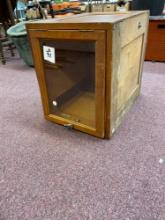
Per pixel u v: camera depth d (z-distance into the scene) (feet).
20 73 6.58
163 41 6.14
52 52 3.02
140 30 3.39
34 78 6.08
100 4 7.25
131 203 2.31
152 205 2.28
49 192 2.51
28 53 6.64
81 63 3.15
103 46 2.46
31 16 7.80
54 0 8.95
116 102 3.14
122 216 2.19
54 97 3.67
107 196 2.42
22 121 3.98
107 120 3.10
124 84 3.38
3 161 3.03
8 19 8.44
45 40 2.96
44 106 3.76
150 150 3.04
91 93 3.54
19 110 4.36
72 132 3.58
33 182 2.66
